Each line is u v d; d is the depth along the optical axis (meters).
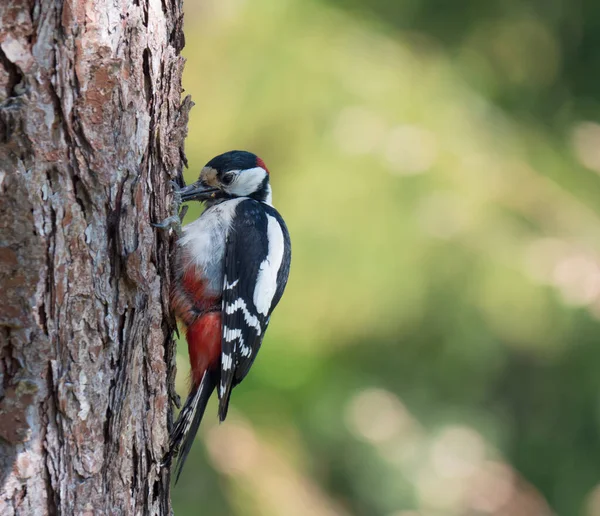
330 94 11.80
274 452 12.41
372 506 13.55
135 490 6.39
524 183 12.07
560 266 11.62
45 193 5.65
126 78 6.09
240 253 7.89
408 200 11.44
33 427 5.68
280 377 13.00
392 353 12.28
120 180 6.06
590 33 16.27
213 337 7.60
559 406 13.53
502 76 14.69
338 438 13.27
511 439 13.93
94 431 5.95
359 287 11.40
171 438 6.99
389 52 12.48
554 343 12.12
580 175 12.73
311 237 11.34
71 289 5.80
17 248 5.57
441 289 11.51
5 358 5.64
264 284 8.06
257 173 8.83
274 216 8.55
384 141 11.59
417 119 11.84
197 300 7.62
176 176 7.11
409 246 11.38
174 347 7.29
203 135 11.96
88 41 5.76
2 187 5.54
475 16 14.65
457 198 11.54
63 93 5.68
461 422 13.58
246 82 11.94
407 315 11.69
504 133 12.56
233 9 12.20
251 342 8.05
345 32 12.40
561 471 14.20
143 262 6.41
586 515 14.21
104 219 5.95
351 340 12.03
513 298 11.58
